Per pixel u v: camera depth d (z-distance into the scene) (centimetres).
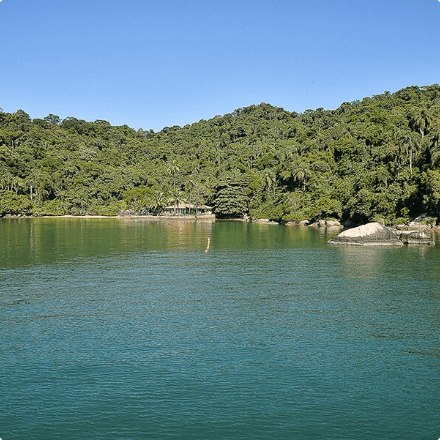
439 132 12706
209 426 1753
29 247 7406
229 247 7525
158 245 7831
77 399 1939
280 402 1928
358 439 1688
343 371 2230
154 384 2073
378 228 8050
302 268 5219
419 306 3456
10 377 2136
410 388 2066
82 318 3081
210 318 3098
